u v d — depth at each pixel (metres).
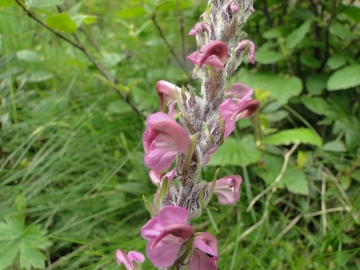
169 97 0.11
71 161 0.21
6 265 0.15
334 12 0.22
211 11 0.09
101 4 0.39
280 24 0.28
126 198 0.21
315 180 0.21
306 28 0.21
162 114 0.09
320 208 0.20
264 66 0.28
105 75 0.22
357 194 0.20
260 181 0.22
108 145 0.24
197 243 0.08
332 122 0.24
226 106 0.09
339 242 0.17
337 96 0.24
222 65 0.09
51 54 0.30
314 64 0.23
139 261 0.09
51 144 0.23
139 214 0.21
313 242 0.18
